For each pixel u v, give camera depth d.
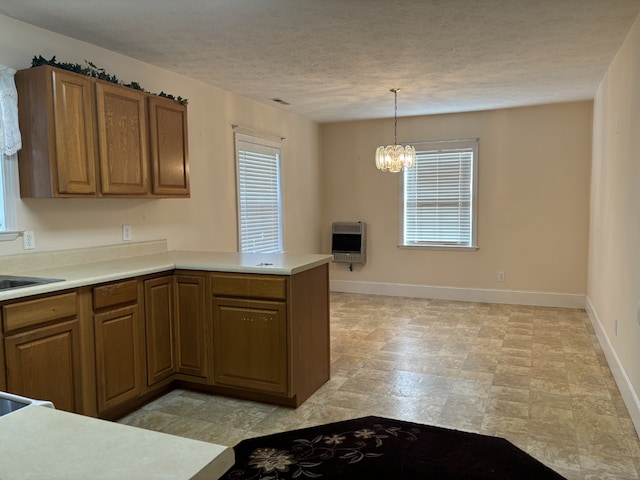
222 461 0.72
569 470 2.29
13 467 0.68
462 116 6.16
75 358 2.56
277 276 2.92
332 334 4.72
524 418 2.86
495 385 3.38
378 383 3.44
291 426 2.79
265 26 3.08
